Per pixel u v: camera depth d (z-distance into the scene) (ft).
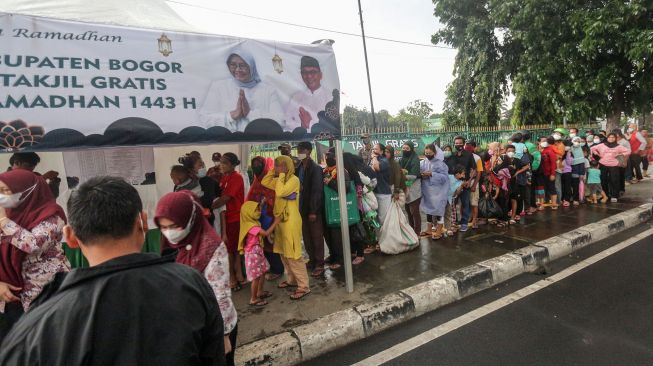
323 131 12.17
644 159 36.58
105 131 8.64
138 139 9.04
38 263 7.39
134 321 3.17
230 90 10.43
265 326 10.70
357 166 16.55
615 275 13.61
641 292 12.08
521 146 22.18
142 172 13.70
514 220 20.88
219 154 17.53
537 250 15.64
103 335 3.05
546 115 48.03
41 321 3.11
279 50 11.46
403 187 17.74
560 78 39.06
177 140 9.54
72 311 3.10
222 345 3.92
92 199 3.57
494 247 16.58
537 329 10.31
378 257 16.33
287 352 9.48
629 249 16.43
